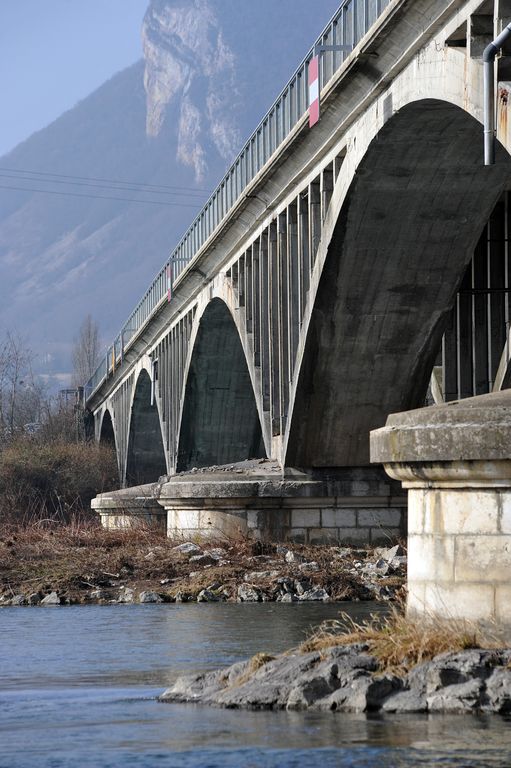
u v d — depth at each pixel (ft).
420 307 123.24
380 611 93.66
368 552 133.90
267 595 110.42
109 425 421.59
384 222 114.11
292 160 128.47
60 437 402.93
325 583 112.57
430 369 131.03
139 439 327.88
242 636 78.59
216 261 181.68
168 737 40.32
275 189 139.74
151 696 51.67
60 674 61.87
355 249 117.60
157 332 258.78
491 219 122.62
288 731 39.88
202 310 199.21
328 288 122.72
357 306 123.75
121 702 49.96
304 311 131.54
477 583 46.26
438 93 88.22
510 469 45.65
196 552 136.05
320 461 141.18
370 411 134.82
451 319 132.87
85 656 70.18
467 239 115.65
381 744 37.40
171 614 97.45
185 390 219.20
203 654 69.26
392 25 91.66
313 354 129.59
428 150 103.55
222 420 222.28
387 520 142.00
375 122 102.58
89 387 456.86
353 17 108.58
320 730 39.88
